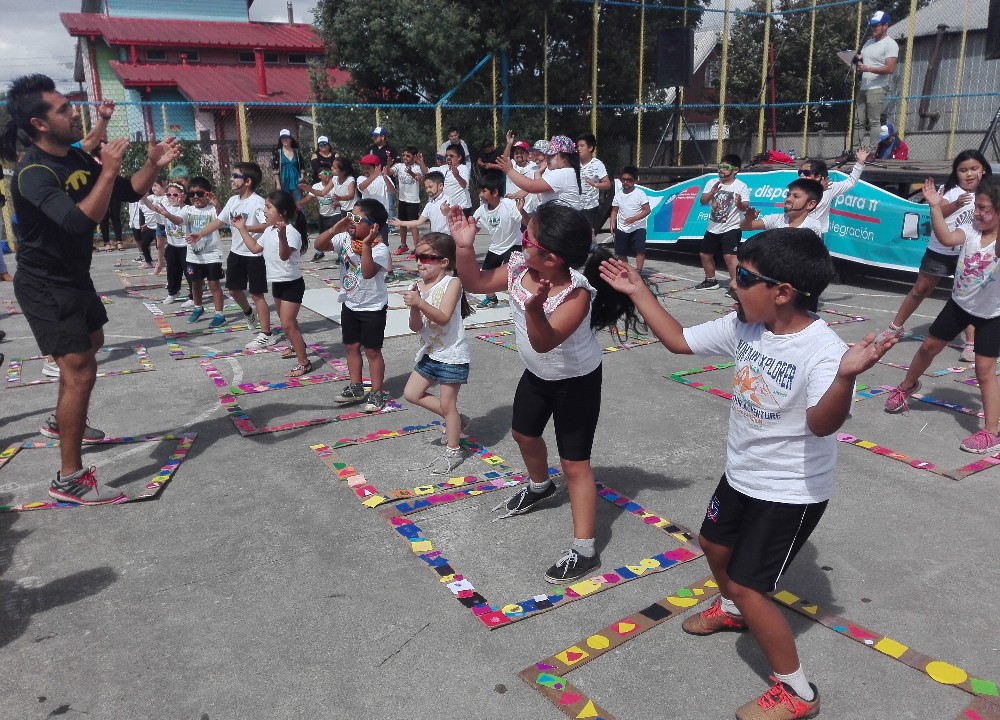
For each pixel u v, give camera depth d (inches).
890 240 403.2
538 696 111.3
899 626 126.6
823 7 679.7
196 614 132.6
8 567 149.1
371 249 215.8
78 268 165.5
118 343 323.0
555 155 318.7
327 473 188.9
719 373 268.4
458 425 189.2
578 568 141.2
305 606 134.3
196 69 1036.5
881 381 253.4
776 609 103.3
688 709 108.5
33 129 159.6
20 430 223.8
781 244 94.9
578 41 781.9
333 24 767.1
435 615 131.0
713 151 810.8
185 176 398.9
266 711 109.5
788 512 100.9
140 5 1092.5
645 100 811.4
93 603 136.5
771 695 105.2
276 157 597.0
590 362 138.0
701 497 174.2
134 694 113.4
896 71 711.1
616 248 433.7
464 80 690.8
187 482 185.6
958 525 159.3
